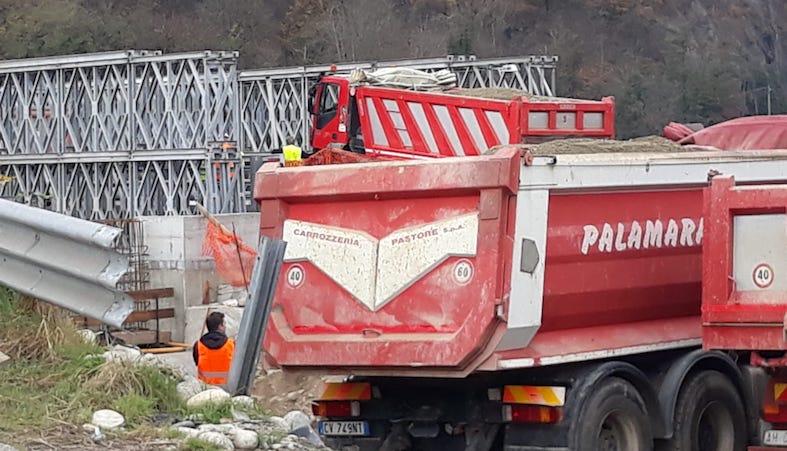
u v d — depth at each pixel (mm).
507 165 8820
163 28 54219
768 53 66062
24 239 9164
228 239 19516
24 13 51000
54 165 28516
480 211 8922
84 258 8852
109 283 8625
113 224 19594
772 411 10211
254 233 21328
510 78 33094
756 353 9391
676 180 10234
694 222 10570
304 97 34594
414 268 9195
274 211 9844
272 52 56094
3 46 48906
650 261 10180
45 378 8820
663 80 58781
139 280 19531
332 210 9648
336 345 9438
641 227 10039
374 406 10258
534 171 9008
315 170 9656
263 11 57312
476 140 18875
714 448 10688
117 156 26625
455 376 9086
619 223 9828
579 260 9461
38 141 28766
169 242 19625
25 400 8414
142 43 52531
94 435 8008
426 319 9141
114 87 27500
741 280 9320
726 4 66188
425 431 10125
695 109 58125
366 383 10242
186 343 18969
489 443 9867
